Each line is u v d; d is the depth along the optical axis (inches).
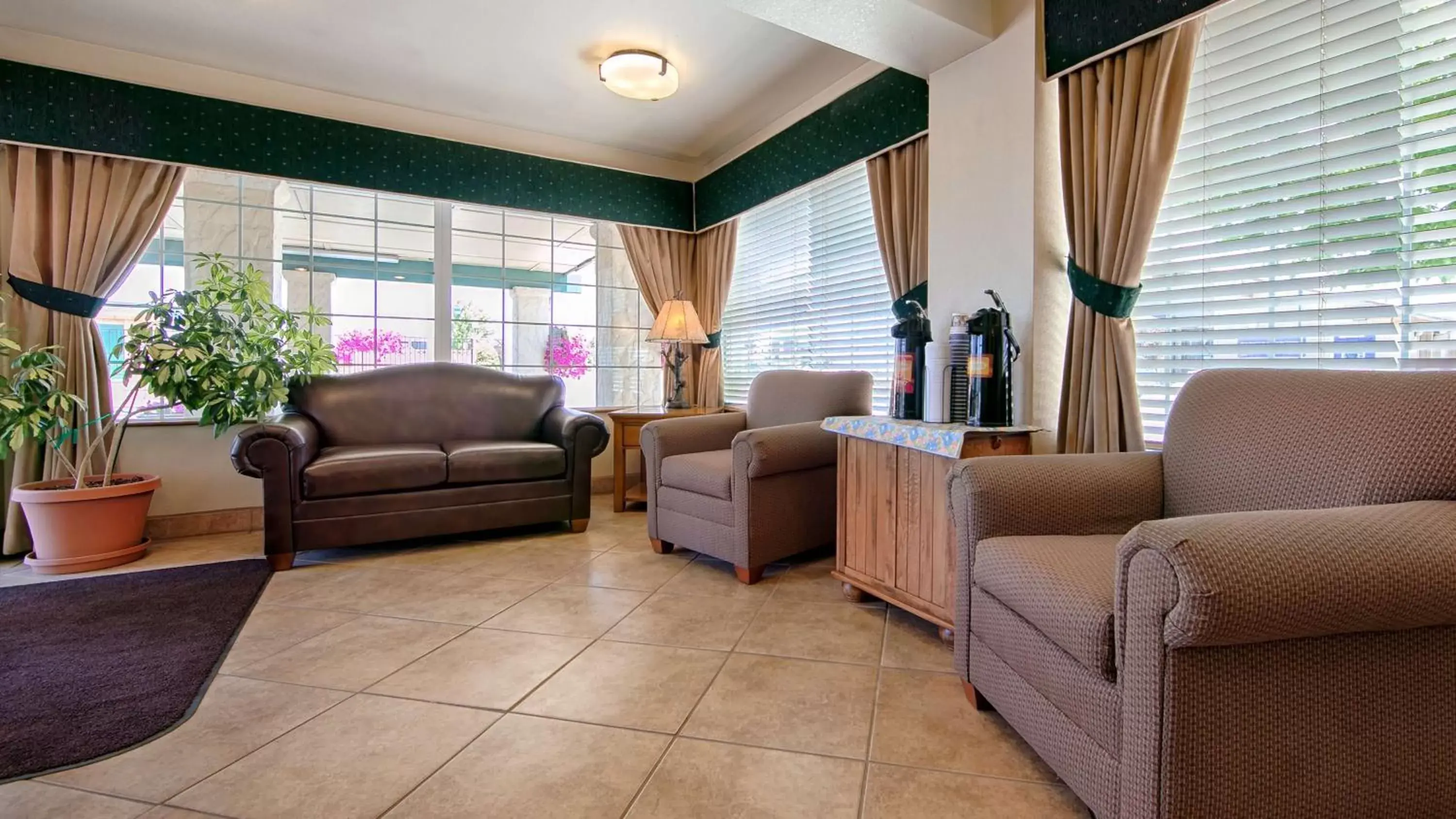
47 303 115.9
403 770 52.1
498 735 57.2
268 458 105.7
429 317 154.6
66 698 63.8
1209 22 75.7
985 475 60.2
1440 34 59.9
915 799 48.6
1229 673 36.6
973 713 61.2
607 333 177.5
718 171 169.5
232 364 116.2
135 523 114.1
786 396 123.0
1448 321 60.3
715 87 130.9
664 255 178.2
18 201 114.2
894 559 84.4
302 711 61.5
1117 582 40.4
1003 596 54.1
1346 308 66.5
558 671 69.9
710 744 55.8
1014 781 50.8
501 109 144.9
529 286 167.0
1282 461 53.6
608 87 126.5
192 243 133.3
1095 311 81.1
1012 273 89.6
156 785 50.1
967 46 93.8
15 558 115.1
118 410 113.2
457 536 130.3
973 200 95.3
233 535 132.0
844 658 73.0
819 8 84.0
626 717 60.3
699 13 104.8
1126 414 78.2
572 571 106.7
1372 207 64.5
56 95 115.0
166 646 76.2
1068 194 84.5
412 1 102.7
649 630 81.2
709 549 105.6
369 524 113.0
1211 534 36.4
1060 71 84.3
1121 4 77.2
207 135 126.3
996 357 80.3
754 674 68.9
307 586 99.0
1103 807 42.0
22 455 114.3
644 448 121.0
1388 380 50.3
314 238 143.3
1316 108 68.0
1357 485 47.8
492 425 145.8
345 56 120.8
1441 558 36.9
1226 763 36.6
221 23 109.8
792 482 104.5
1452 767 39.5
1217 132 75.6
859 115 121.1
